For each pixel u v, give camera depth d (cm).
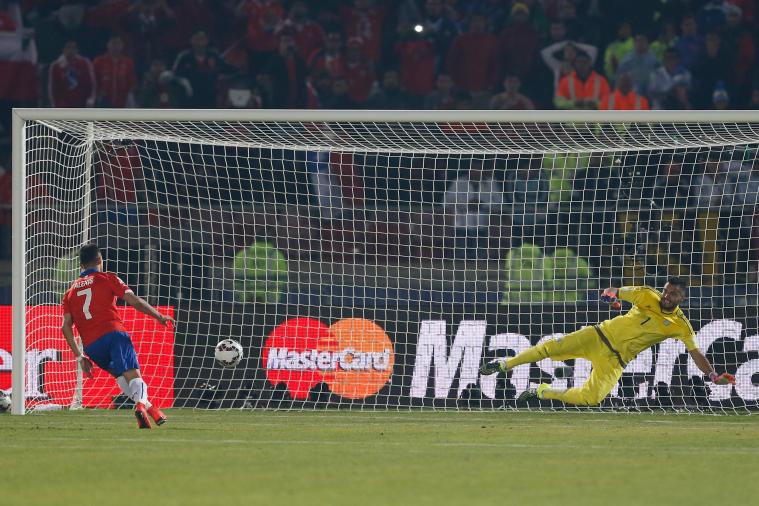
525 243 5969
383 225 6216
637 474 2106
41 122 4403
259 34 7831
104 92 7675
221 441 2866
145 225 6072
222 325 4534
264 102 7781
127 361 3167
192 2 7788
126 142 6097
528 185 6050
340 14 7900
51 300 4469
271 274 5609
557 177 5994
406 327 4531
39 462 2320
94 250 3228
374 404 4472
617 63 7731
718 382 3666
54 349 4388
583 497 1780
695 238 5247
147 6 7731
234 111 4294
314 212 6275
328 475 2084
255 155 6347
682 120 4228
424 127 5228
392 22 7894
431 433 3166
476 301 4756
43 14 7662
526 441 2889
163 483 1966
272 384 4488
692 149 5734
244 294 4956
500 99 7731
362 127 5572
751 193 5416
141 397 3178
